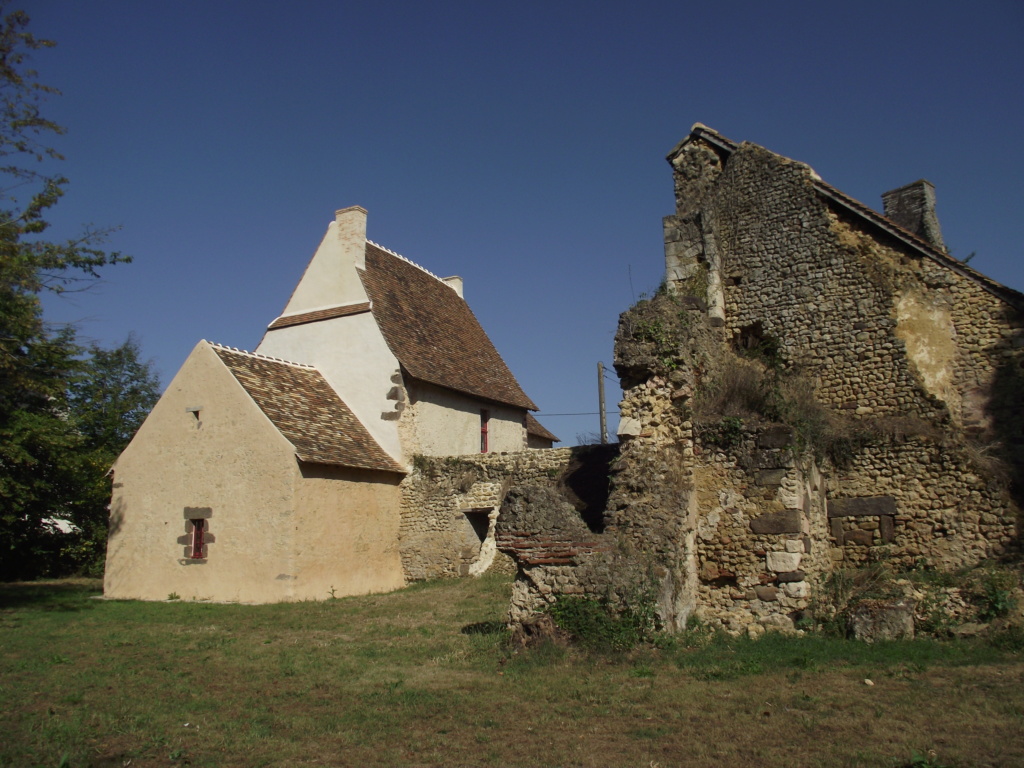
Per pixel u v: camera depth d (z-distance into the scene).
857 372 13.34
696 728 6.40
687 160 15.95
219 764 5.75
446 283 27.11
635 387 11.84
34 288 15.83
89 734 6.49
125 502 18.30
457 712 7.04
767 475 10.94
